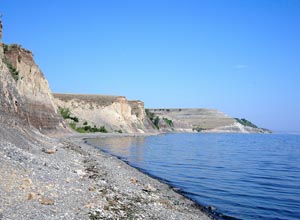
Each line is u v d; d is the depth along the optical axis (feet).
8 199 39.55
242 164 137.18
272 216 55.98
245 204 64.08
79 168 81.10
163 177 93.66
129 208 46.73
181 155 167.22
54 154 94.53
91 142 223.71
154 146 224.74
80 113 375.66
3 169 52.11
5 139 77.00
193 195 70.54
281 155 191.31
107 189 57.93
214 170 114.01
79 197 47.50
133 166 114.83
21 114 133.69
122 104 447.01
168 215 47.88
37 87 220.84
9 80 134.62
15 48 201.87
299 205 64.18
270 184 88.28
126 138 312.29
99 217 39.24
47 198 41.73
